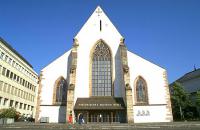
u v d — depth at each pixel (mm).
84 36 44219
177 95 60906
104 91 41188
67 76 41531
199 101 60875
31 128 26531
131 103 37094
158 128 25984
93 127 27250
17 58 71500
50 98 40406
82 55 42906
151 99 40281
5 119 37781
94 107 38156
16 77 70938
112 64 42500
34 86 91188
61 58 42562
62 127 27406
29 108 84375
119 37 44125
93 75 42062
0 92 58688
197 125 28203
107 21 45438
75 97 40281
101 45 43938
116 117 38375
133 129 25203
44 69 42031
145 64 42094
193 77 74875
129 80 38938
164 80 41094
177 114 60000
